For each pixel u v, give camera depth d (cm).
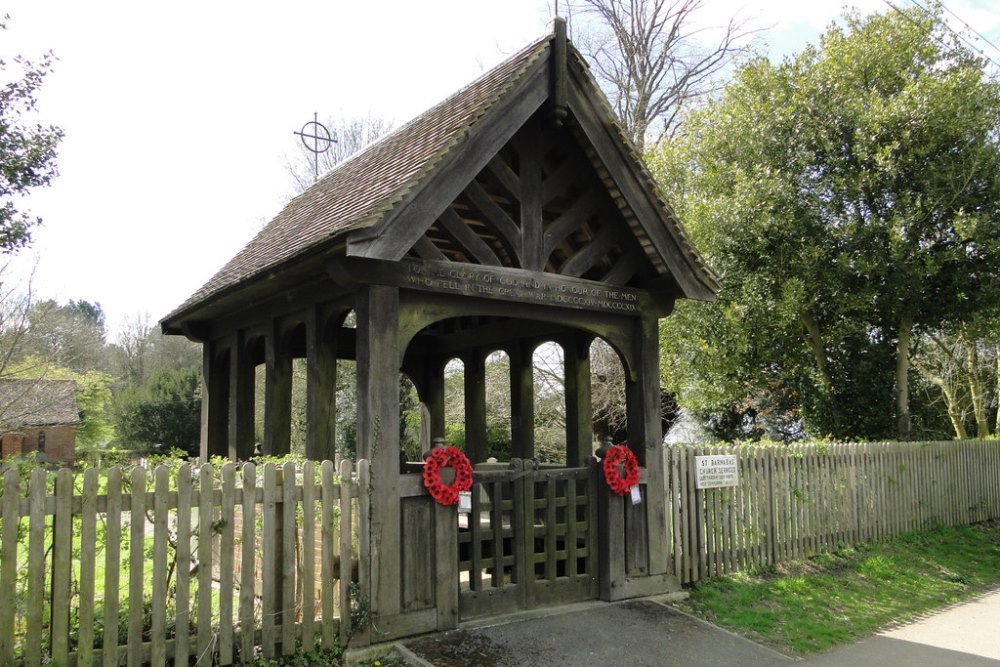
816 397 1709
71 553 502
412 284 667
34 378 1723
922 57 1562
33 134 1130
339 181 1016
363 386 643
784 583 940
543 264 768
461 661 610
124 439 3186
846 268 1468
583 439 990
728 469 955
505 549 764
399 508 648
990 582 1078
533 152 764
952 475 1416
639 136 2483
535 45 752
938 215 1501
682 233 830
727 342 1612
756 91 1653
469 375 1165
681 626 742
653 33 2511
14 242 1117
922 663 697
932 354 2086
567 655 644
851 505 1164
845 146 1553
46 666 489
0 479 492
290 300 825
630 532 812
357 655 604
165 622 545
